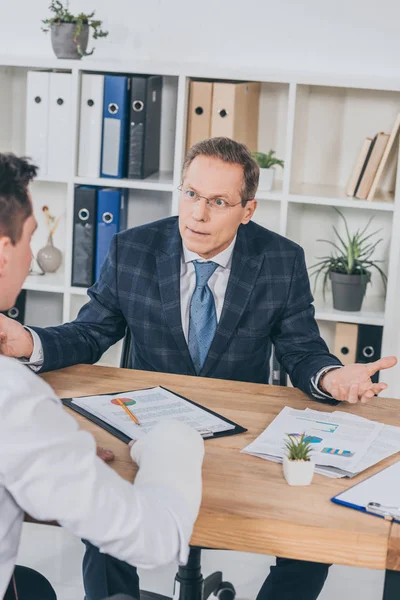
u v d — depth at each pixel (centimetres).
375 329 322
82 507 104
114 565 195
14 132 364
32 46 353
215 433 163
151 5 341
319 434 165
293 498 138
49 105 329
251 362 222
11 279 114
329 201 315
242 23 338
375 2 327
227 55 341
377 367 183
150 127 336
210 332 220
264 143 349
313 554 129
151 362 222
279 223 331
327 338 349
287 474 144
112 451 152
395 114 336
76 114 327
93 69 322
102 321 221
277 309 221
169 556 112
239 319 217
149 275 221
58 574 251
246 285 219
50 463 102
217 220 208
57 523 128
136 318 220
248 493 139
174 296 218
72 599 238
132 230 227
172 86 353
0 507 107
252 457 154
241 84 320
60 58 332
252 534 130
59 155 333
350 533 127
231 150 208
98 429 162
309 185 343
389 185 343
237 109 319
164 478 123
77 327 215
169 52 345
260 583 255
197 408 175
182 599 214
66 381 191
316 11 332
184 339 218
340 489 142
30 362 193
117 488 109
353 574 262
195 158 208
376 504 135
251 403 183
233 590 241
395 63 330
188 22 341
